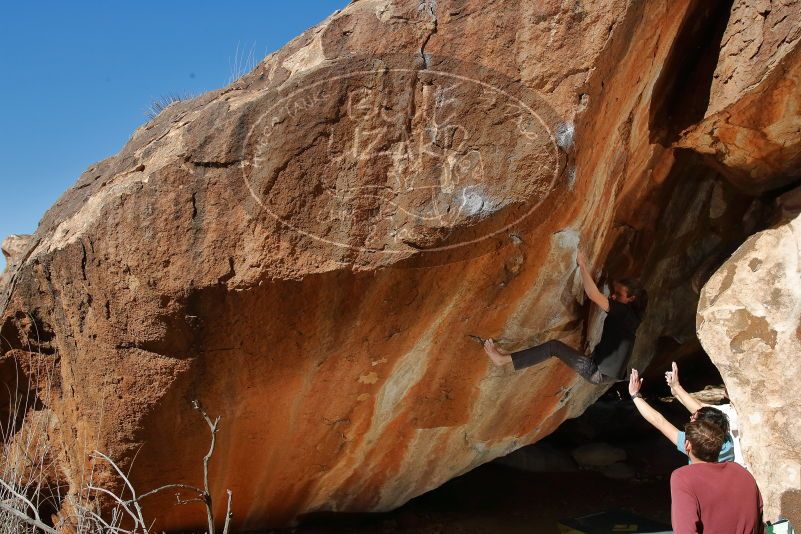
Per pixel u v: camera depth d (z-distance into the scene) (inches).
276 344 157.1
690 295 250.5
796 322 162.9
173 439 169.2
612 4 140.1
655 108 182.2
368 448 193.3
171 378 158.4
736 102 171.2
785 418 158.1
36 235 181.5
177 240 147.6
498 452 215.5
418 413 187.8
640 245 221.9
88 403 168.2
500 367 183.3
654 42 157.2
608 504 237.5
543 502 241.4
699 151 193.2
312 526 217.0
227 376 160.7
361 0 152.7
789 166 189.8
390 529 219.6
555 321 177.6
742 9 168.9
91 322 159.5
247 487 191.3
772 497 155.0
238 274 146.9
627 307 176.7
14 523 164.6
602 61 141.9
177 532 194.9
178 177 146.6
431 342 169.8
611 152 166.6
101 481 173.6
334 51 144.9
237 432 173.9
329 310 153.5
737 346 169.3
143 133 172.6
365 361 166.1
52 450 185.6
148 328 153.6
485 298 161.6
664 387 307.9
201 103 165.0
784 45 161.5
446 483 255.9
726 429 129.0
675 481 123.7
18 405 184.5
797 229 173.2
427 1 144.3
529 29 141.9
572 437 287.1
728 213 230.5
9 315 173.6
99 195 161.5
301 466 191.5
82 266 156.3
